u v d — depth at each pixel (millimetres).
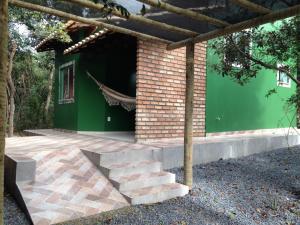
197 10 3529
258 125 9586
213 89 8148
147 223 3568
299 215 4008
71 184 4238
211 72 7723
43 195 3824
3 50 1765
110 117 8828
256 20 3566
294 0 3141
